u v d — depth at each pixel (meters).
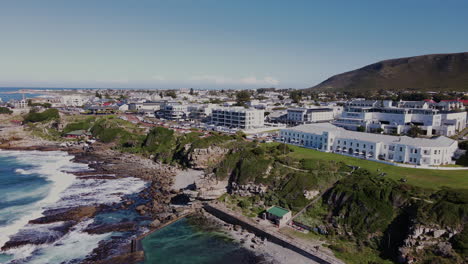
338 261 65.88
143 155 158.88
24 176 122.12
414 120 164.25
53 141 193.25
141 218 87.25
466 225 65.19
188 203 97.75
